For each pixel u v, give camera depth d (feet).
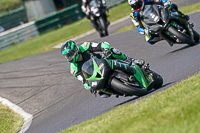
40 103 116.88
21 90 133.90
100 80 70.90
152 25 99.60
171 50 116.47
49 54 183.62
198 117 45.09
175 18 100.22
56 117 97.25
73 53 73.97
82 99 104.53
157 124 47.42
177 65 93.86
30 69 159.63
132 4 100.53
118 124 54.60
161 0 100.99
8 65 186.19
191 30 102.94
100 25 204.95
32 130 94.07
